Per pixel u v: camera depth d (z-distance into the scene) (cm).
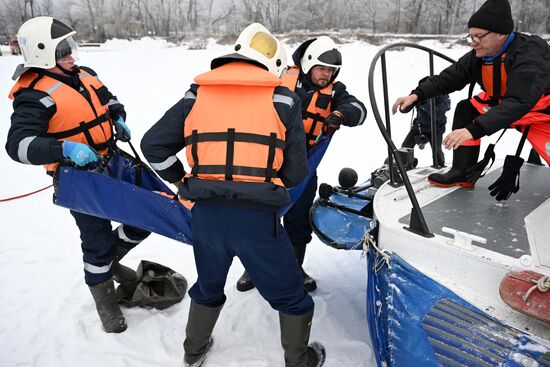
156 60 1858
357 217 280
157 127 188
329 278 315
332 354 238
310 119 266
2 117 892
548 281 144
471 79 245
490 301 164
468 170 245
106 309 256
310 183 272
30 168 594
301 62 269
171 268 332
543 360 138
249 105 175
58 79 223
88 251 247
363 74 1342
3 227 407
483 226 195
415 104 253
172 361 238
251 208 177
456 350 151
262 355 240
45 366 234
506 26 200
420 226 184
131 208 229
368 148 654
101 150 241
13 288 306
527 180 259
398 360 167
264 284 194
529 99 187
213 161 175
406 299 171
